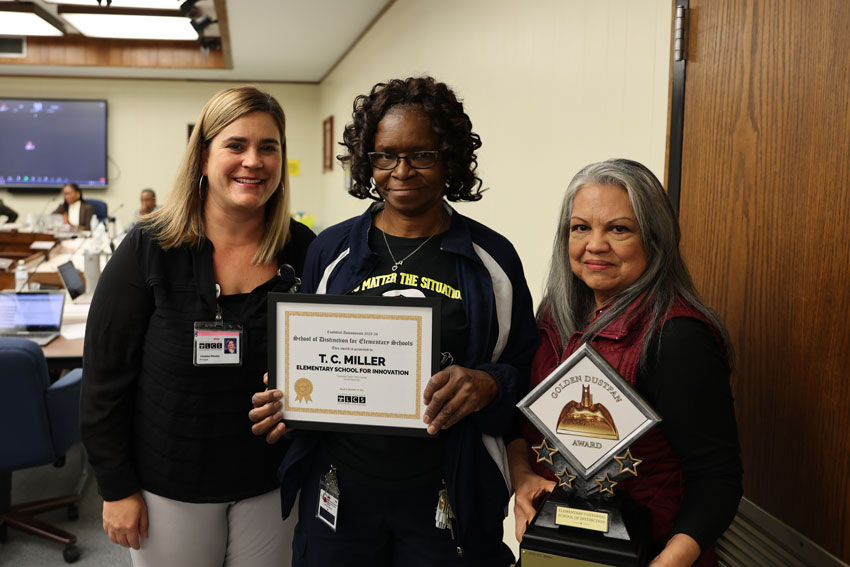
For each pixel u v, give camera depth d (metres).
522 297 1.28
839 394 1.14
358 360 1.18
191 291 1.39
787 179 1.25
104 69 8.03
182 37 5.69
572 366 1.02
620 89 1.91
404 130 1.14
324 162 8.87
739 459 0.99
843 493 1.13
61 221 7.06
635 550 0.94
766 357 1.31
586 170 1.12
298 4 5.16
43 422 2.41
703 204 1.50
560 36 2.31
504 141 2.89
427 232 1.24
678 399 0.99
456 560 1.21
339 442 1.24
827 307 1.16
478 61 3.20
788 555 1.25
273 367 1.21
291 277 1.47
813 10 1.18
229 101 1.38
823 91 1.16
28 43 7.43
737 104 1.38
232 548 1.50
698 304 1.05
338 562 1.24
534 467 1.24
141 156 8.87
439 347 1.14
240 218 1.44
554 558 0.97
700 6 1.51
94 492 3.22
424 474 1.20
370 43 5.81
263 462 1.45
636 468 1.06
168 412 1.38
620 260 1.06
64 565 2.58
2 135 8.49
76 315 3.61
